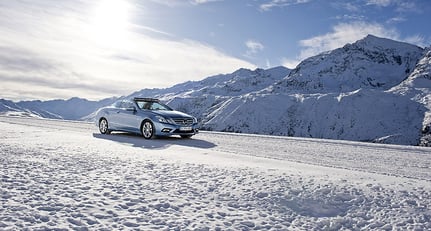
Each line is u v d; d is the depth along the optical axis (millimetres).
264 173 6004
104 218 4035
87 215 4066
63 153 7395
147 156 7359
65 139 10086
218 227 3979
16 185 4934
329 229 4250
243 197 4988
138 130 12547
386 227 4176
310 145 12344
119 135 13203
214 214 4383
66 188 4938
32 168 5945
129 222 3949
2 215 3869
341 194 5043
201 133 16172
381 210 4602
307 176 5836
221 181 5566
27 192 4676
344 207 4773
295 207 4789
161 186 5258
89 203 4422
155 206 4492
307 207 4789
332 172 6262
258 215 4449
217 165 6590
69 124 18922
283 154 9672
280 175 5871
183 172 6047
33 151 7508
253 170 6203
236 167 6438
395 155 10273
